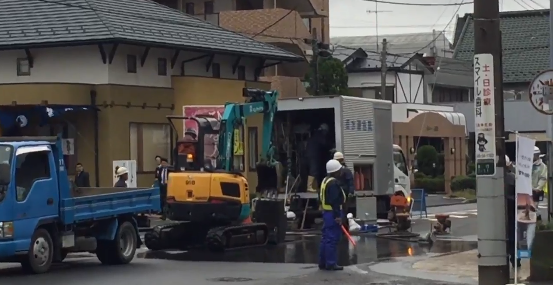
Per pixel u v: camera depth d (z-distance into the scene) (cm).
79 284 1532
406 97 5797
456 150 4900
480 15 1376
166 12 3700
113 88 3120
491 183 1378
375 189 2759
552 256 1485
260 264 1841
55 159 1719
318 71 4544
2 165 1599
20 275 1661
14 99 3077
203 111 3080
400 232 2423
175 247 2206
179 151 2208
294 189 2677
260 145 3675
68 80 3183
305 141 2733
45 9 3316
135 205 1895
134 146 3212
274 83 4359
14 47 3112
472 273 1631
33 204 1642
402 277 1600
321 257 1722
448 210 3588
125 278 1619
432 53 6831
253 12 4538
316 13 5088
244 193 2152
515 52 6203
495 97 1377
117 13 3378
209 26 3775
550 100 1538
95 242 1814
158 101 3306
